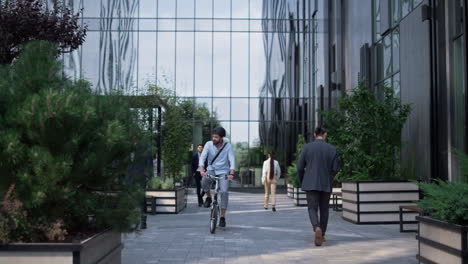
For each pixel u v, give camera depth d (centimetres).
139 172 542
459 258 493
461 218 512
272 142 3091
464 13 1085
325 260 703
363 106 1319
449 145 1178
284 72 3123
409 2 1397
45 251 428
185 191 1806
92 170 488
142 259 711
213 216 1012
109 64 3050
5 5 975
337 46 2172
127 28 3111
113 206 521
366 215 1177
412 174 1277
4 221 444
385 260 702
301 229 1080
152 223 1216
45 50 531
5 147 443
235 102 3114
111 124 480
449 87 1186
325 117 1388
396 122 1298
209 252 773
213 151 1059
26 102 457
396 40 1516
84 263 441
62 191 461
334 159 865
